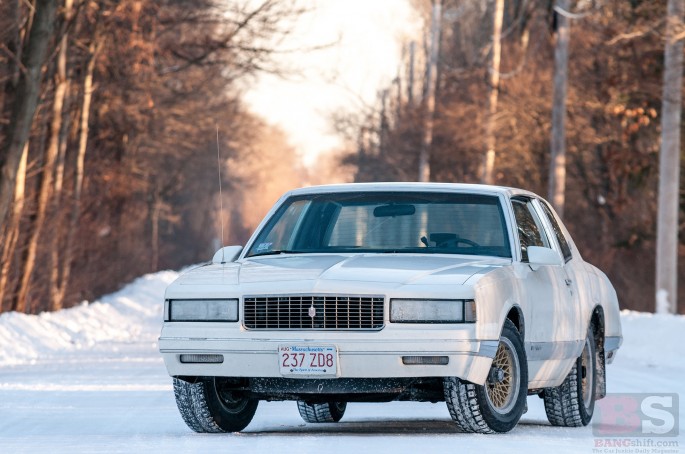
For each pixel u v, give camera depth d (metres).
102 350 43.97
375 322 16.55
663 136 60.06
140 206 115.88
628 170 82.38
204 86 91.75
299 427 19.98
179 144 111.19
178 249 173.38
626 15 79.44
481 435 16.78
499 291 17.06
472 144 96.19
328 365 16.55
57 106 61.06
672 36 59.56
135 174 107.44
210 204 177.00
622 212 89.94
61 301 73.44
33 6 51.59
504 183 100.81
